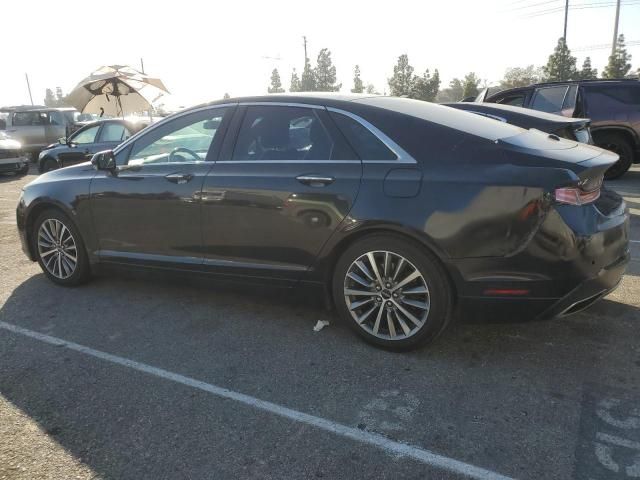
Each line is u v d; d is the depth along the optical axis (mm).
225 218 3807
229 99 4023
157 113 17234
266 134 3771
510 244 2990
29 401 2973
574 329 3709
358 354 3439
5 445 2588
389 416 2768
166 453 2520
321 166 3480
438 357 3371
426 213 3117
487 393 2953
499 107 6688
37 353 3539
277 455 2490
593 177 3094
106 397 3000
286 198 3541
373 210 3248
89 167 4625
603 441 2525
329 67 64438
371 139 3398
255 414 2812
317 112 3621
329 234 3428
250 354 3475
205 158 3969
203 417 2795
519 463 2398
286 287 3725
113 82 12820
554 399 2877
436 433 2619
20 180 13516
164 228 4117
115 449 2553
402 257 3250
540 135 3639
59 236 4738
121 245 4398
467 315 3211
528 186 2947
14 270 5340
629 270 4930
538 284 3004
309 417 2779
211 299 4426
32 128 18312
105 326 3949
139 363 3383
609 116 9594
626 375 3100
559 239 2943
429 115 3469
